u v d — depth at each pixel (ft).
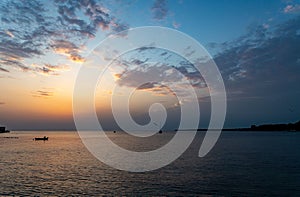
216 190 96.27
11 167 149.79
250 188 98.53
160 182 108.78
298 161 166.09
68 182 110.11
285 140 434.71
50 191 96.43
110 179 115.34
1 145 340.80
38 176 122.62
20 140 476.13
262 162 162.50
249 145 317.63
